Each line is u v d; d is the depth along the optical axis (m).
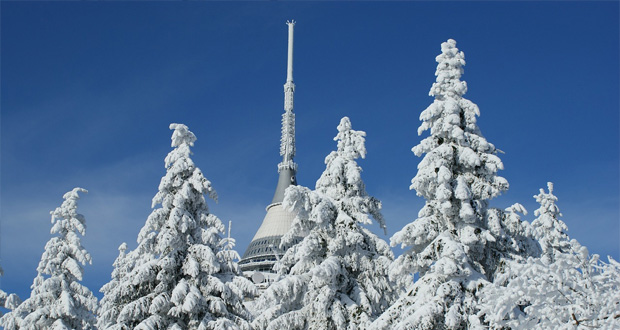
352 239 28.11
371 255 29.36
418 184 24.56
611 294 15.40
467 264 22.70
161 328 28.39
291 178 148.25
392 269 24.12
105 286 44.69
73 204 39.12
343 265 28.84
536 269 16.56
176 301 27.95
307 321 28.42
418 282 23.00
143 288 29.62
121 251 48.25
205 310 29.14
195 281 29.38
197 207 32.00
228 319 28.38
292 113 161.50
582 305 16.23
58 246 37.88
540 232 34.59
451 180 24.34
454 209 24.23
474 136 25.05
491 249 24.22
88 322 36.66
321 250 29.86
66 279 37.28
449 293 21.77
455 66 26.78
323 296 27.62
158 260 29.56
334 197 30.62
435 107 25.42
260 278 61.00
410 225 23.98
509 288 16.94
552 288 16.42
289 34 176.62
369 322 26.48
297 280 28.44
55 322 35.31
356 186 30.22
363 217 29.27
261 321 29.23
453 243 22.25
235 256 31.50
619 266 16.27
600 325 15.59
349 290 28.75
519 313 19.95
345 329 27.22
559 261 16.52
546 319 16.55
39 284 37.91
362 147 31.27
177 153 32.38
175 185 31.22
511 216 24.28
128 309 27.95
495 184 24.14
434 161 24.50
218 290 29.02
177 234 30.08
